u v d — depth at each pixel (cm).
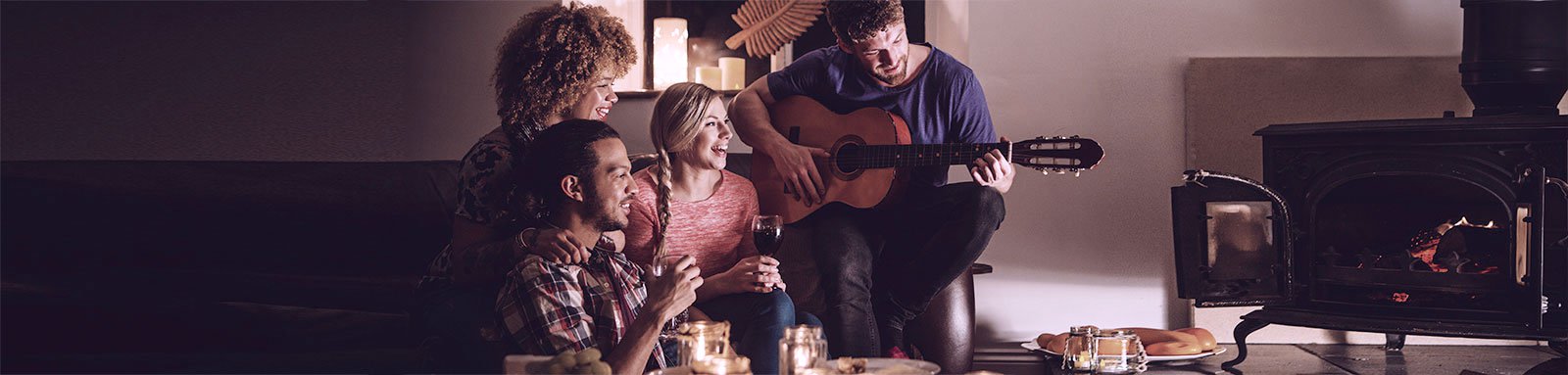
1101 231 358
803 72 304
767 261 228
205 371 231
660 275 199
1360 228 307
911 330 292
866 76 300
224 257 264
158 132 315
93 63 308
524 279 190
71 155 304
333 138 342
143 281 251
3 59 298
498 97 234
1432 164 283
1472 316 282
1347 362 312
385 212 281
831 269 269
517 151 220
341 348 247
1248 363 311
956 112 299
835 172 284
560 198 202
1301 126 302
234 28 327
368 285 270
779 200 288
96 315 236
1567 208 275
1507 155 277
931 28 365
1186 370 299
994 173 271
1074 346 259
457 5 363
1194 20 355
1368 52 353
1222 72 353
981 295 362
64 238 253
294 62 336
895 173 280
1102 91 356
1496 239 288
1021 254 360
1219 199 302
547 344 187
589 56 229
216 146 323
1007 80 358
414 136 366
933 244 278
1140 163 356
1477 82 313
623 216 205
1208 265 301
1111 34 356
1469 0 315
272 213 272
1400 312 290
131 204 260
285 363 238
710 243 255
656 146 254
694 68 373
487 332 202
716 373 157
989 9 358
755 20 371
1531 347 338
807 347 161
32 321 232
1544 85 307
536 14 238
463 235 216
